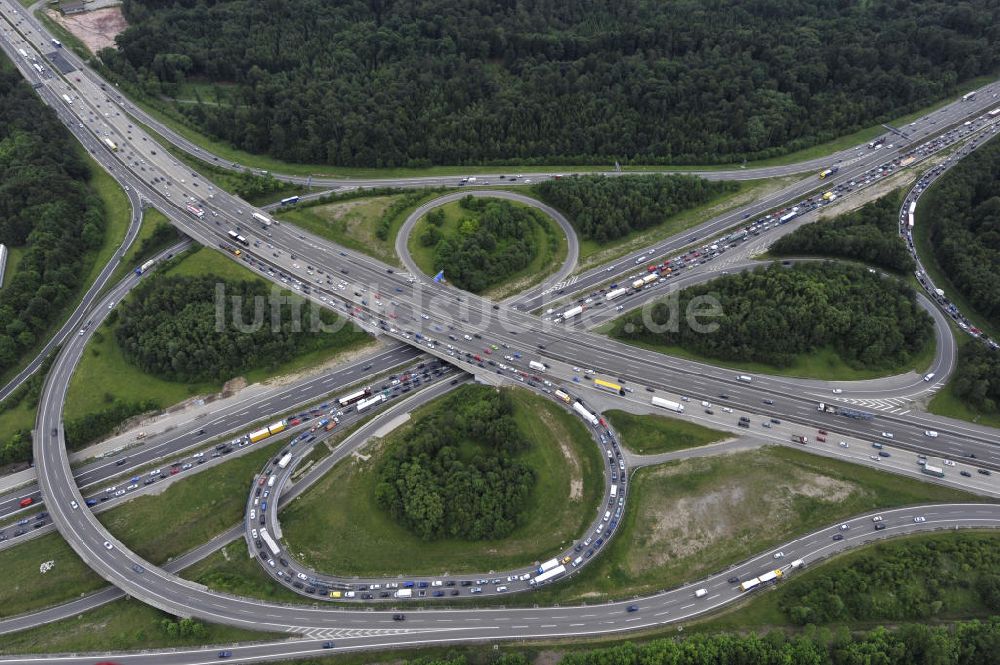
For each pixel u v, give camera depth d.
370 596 171.88
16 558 179.38
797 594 166.25
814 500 186.50
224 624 165.75
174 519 190.50
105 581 177.12
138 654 160.38
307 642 162.25
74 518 182.88
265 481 193.75
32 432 199.88
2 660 160.25
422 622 165.75
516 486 188.88
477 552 181.88
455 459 197.62
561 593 171.12
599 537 182.62
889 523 181.00
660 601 168.38
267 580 177.50
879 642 149.25
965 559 168.00
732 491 189.62
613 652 150.50
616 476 194.00
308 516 191.88
